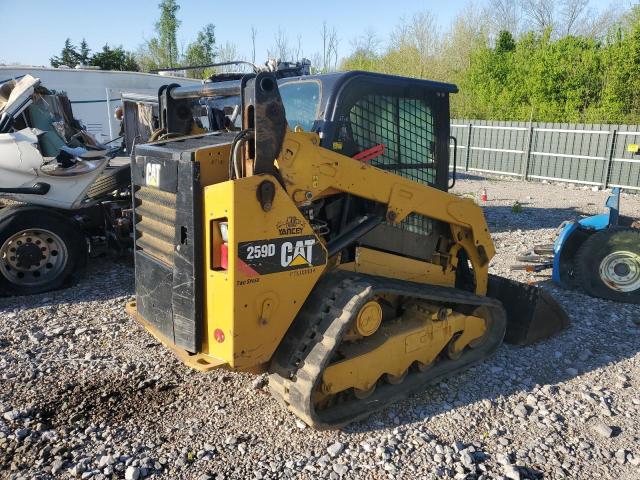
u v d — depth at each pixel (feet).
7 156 20.30
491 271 23.36
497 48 94.43
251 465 10.23
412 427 11.53
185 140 11.97
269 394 12.73
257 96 9.46
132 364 14.28
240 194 9.38
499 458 10.50
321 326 10.61
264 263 9.91
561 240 20.56
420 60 109.50
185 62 128.88
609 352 15.40
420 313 13.03
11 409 12.08
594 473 10.22
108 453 10.53
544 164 55.52
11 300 19.39
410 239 13.58
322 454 10.59
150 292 11.58
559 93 74.02
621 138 49.11
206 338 10.38
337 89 11.78
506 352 15.25
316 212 11.37
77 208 21.85
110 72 48.32
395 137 12.92
